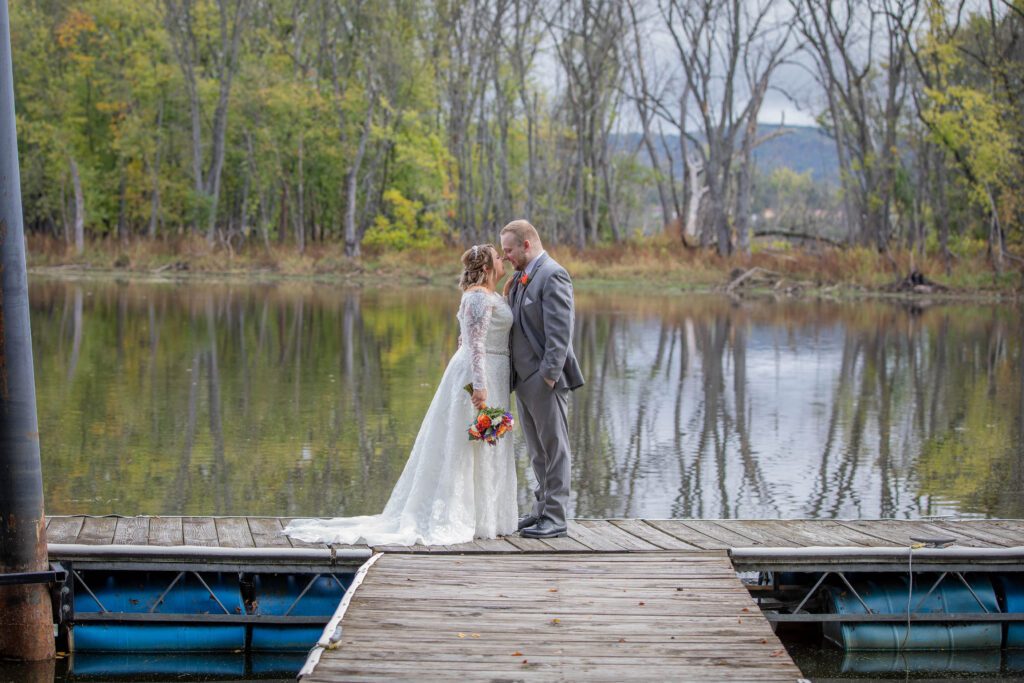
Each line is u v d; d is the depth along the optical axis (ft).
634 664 16.29
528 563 20.54
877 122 162.20
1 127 18.34
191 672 19.70
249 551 20.31
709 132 155.02
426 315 88.79
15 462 18.93
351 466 33.88
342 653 16.43
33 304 89.86
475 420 21.22
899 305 110.42
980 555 21.35
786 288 129.49
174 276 142.72
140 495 29.94
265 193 174.60
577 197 164.35
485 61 167.53
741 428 41.91
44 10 164.35
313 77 167.73
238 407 44.21
